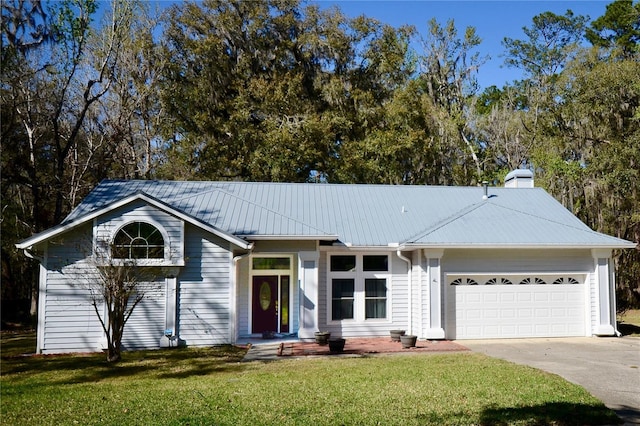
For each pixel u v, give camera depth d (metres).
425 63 36.53
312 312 15.29
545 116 29.52
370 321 15.98
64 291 14.05
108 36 25.14
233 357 12.69
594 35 36.25
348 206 18.19
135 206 14.22
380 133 28.58
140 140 29.52
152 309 14.32
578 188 27.31
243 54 30.08
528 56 37.12
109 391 9.09
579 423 6.90
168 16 29.09
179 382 9.83
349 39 31.78
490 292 15.76
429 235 15.45
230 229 15.42
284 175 27.62
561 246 15.46
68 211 25.73
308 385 9.16
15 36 20.50
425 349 13.66
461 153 34.28
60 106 22.55
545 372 10.22
